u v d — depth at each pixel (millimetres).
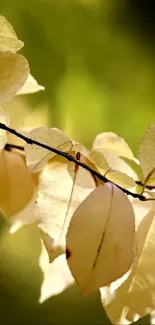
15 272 855
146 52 1065
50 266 565
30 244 740
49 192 508
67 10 1021
